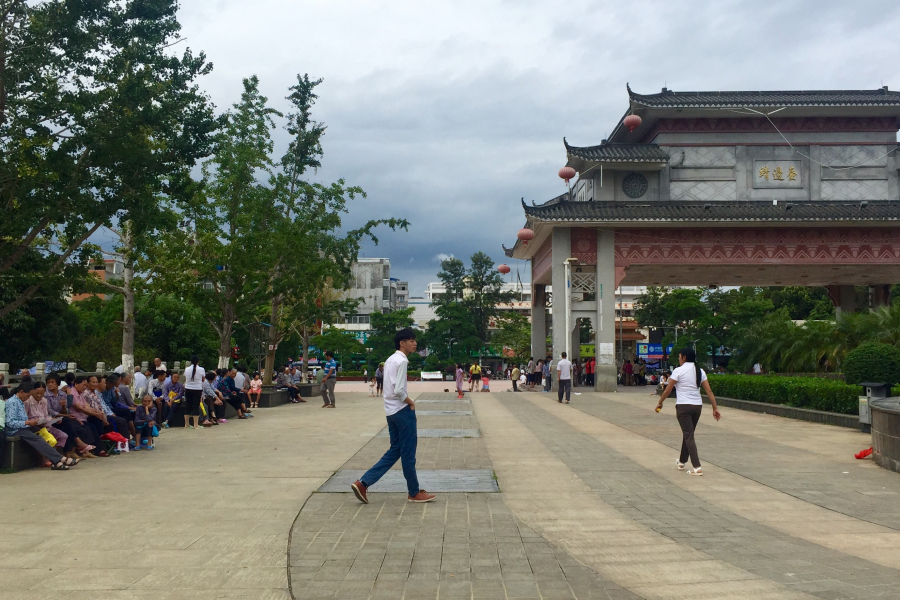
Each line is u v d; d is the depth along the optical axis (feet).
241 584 16.15
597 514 23.41
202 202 75.31
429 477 30.07
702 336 186.09
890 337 95.09
